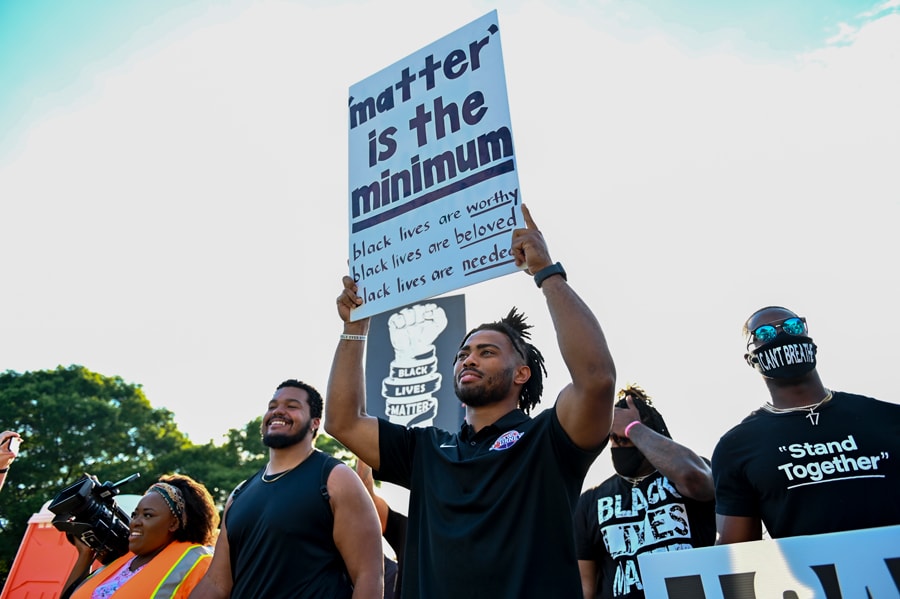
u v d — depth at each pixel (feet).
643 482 11.85
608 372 7.30
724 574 6.60
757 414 10.36
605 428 7.47
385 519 14.89
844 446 9.30
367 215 10.19
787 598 6.31
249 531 10.94
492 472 7.75
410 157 9.98
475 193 9.00
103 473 75.72
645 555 7.00
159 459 79.61
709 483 11.16
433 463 8.61
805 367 9.87
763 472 9.63
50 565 22.93
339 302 9.83
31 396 78.95
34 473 75.15
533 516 7.27
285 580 10.21
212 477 74.69
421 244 9.34
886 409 9.53
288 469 11.82
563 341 7.46
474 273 8.63
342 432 9.19
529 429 8.07
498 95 9.28
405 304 9.18
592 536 12.31
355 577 10.57
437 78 10.14
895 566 6.08
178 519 13.60
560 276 7.88
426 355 29.25
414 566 8.10
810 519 9.09
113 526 14.52
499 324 9.63
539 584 6.91
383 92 10.79
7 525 70.03
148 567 12.77
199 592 11.21
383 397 29.40
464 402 8.94
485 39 9.80
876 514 8.75
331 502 10.92
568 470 7.67
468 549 7.32
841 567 6.23
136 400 86.22
